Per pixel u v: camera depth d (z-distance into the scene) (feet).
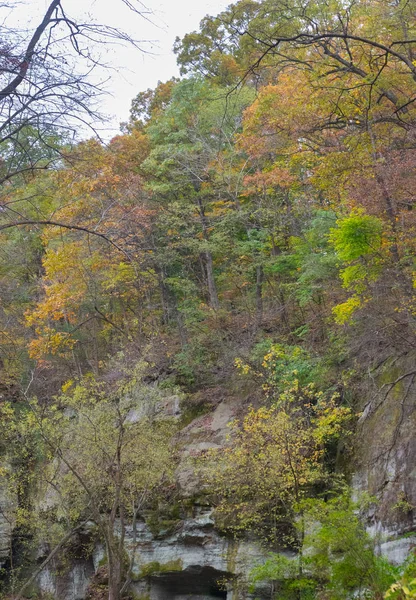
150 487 61.93
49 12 25.90
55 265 76.13
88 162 30.40
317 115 58.70
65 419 60.80
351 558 37.17
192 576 61.98
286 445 49.98
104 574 65.87
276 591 51.08
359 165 54.90
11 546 72.90
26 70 25.26
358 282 50.83
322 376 60.54
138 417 73.87
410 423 49.01
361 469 52.47
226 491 57.52
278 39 40.81
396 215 48.44
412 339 49.37
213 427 68.54
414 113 53.16
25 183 33.76
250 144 70.64
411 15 50.49
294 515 53.88
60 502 61.11
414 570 33.32
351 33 50.16
